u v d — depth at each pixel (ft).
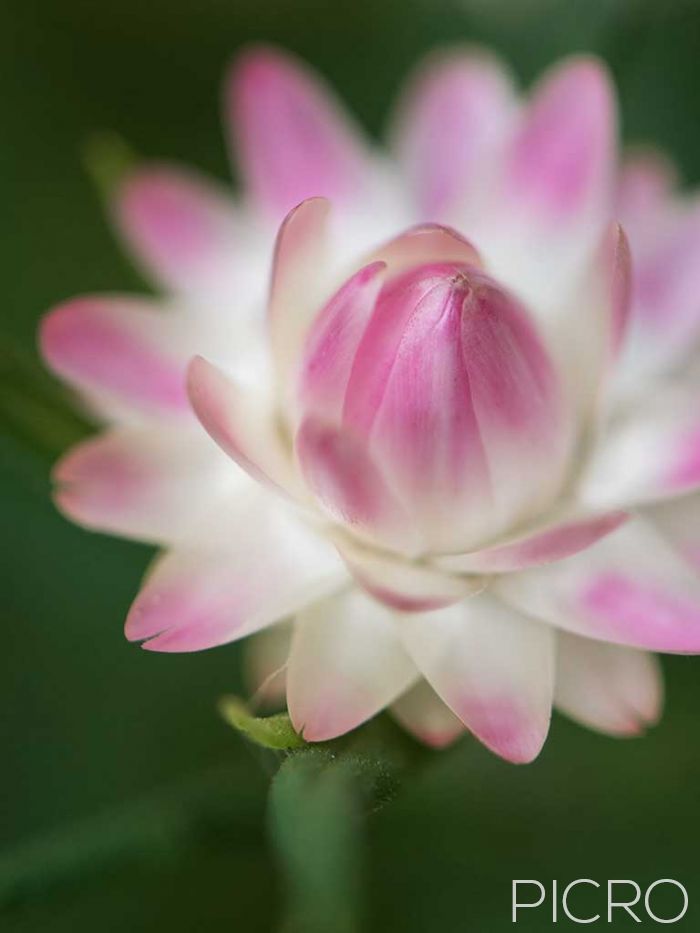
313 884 0.57
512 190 0.60
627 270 0.55
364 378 0.55
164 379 0.59
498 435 0.55
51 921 0.65
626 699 0.56
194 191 0.62
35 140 0.70
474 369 0.55
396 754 0.56
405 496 0.56
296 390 0.56
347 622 0.56
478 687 0.55
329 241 0.58
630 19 0.66
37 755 0.66
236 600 0.56
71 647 0.66
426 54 0.71
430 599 0.55
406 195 0.63
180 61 0.71
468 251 0.56
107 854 0.60
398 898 0.64
